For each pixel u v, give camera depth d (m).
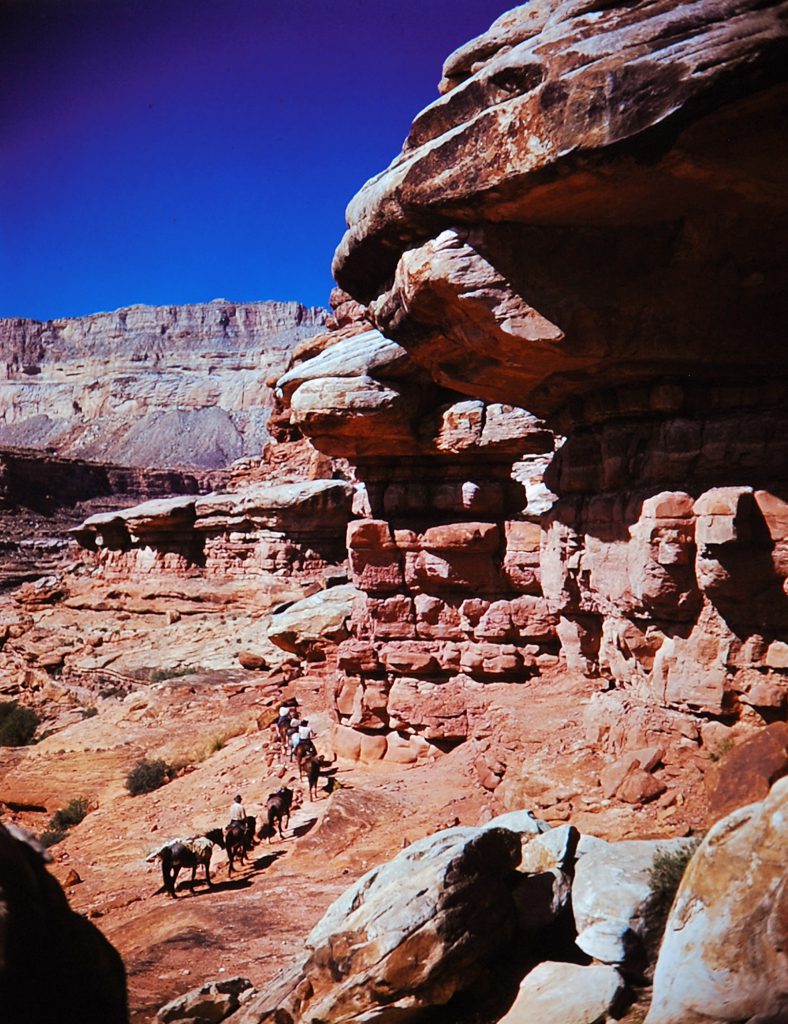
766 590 12.00
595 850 8.34
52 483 161.75
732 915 5.68
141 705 35.84
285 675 32.62
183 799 23.67
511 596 20.12
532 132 10.35
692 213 11.38
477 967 7.45
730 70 8.94
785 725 10.74
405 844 15.42
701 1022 5.46
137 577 63.53
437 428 19.98
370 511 21.16
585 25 10.10
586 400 14.88
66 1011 3.78
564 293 12.13
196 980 11.08
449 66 13.24
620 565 14.05
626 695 14.61
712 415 13.12
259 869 16.72
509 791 14.75
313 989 7.69
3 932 3.54
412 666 20.59
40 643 57.94
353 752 21.69
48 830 25.34
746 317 12.45
